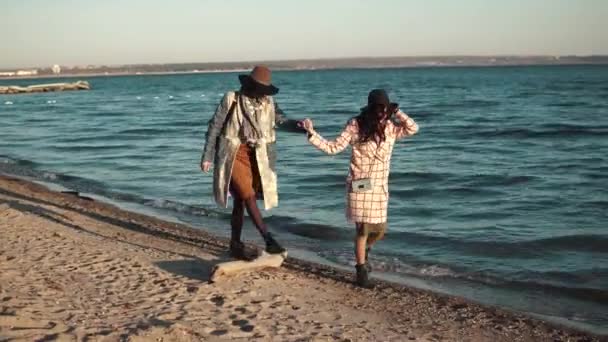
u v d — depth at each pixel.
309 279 6.37
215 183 5.77
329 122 33.88
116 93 92.00
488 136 24.52
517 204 11.30
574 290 6.50
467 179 14.16
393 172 15.26
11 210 8.80
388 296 5.98
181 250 7.29
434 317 5.47
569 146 20.53
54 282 5.33
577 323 5.55
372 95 5.30
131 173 15.62
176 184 13.77
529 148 20.30
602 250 8.13
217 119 5.72
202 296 5.17
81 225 8.73
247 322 4.62
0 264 5.85
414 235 9.01
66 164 17.67
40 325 4.16
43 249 6.60
